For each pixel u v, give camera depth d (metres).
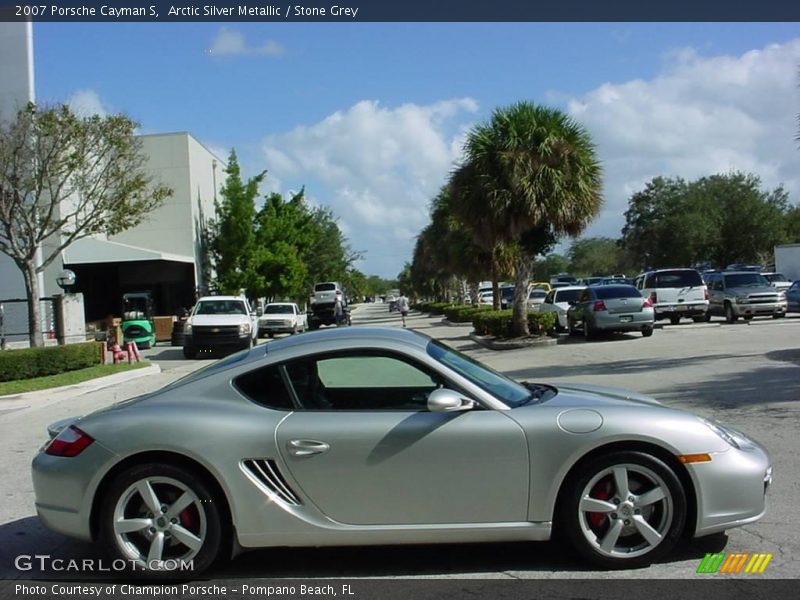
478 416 4.79
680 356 16.08
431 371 5.00
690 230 60.44
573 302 25.98
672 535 4.70
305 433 4.74
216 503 4.76
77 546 5.69
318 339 5.25
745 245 61.12
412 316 63.75
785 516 5.64
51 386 16.31
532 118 20.58
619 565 4.74
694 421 4.86
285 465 4.73
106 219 25.66
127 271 44.47
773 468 6.87
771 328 22.12
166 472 4.75
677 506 4.69
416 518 4.72
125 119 25.12
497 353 20.72
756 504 4.81
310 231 52.69
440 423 4.75
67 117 23.67
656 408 4.98
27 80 31.23
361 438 4.72
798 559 4.85
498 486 4.70
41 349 18.23
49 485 4.88
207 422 4.79
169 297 44.31
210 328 26.28
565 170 20.38
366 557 5.18
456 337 28.83
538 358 18.30
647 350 18.06
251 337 27.14
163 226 44.38
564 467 4.68
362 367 5.15
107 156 26.17
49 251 34.88
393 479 4.70
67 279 25.89
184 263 44.09
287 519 4.71
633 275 86.62
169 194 27.36
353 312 90.56
